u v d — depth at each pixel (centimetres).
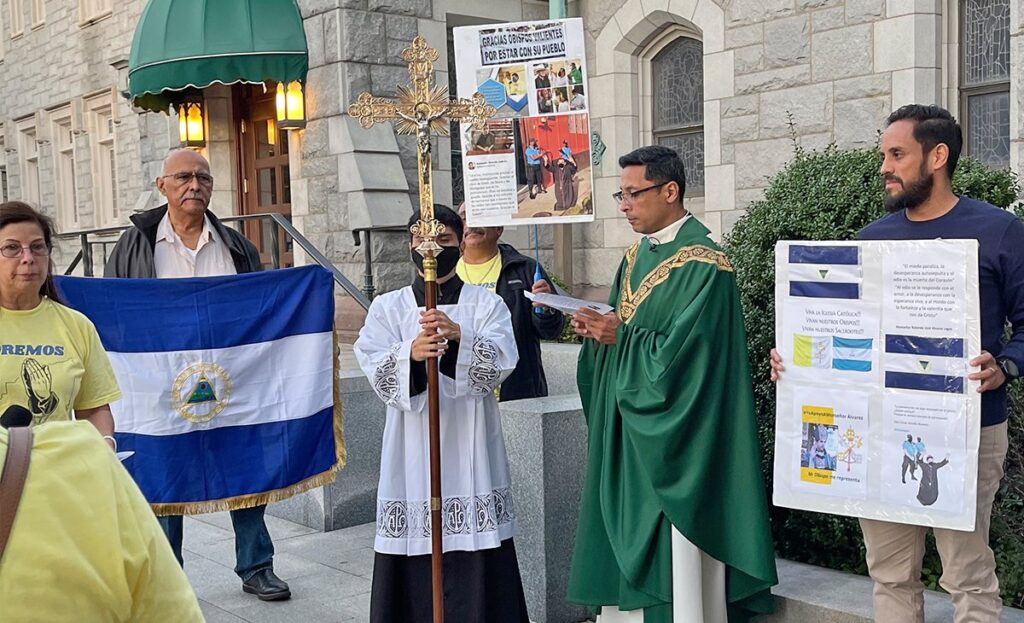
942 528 307
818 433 324
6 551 137
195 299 466
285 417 480
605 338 371
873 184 436
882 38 812
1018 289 298
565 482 427
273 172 1148
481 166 378
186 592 159
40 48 1711
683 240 371
